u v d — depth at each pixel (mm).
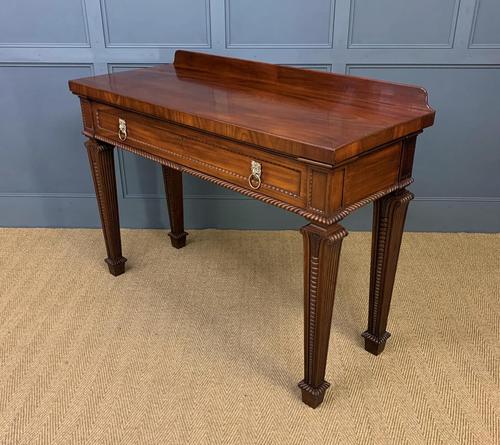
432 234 2539
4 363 1748
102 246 2469
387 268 1627
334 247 1343
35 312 2002
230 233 2574
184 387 1653
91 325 1934
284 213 2555
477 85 2256
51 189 2568
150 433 1493
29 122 2424
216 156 1481
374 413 1556
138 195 2566
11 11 2203
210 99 1617
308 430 1501
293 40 2219
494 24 2145
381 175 1396
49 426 1517
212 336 1876
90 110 1874
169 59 2277
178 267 2295
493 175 2428
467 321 1945
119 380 1680
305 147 1213
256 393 1629
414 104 1489
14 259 2352
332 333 1887
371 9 2145
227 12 2176
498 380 1674
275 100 1604
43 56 2277
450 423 1522
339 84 1639
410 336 1869
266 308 2025
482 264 2293
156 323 1944
